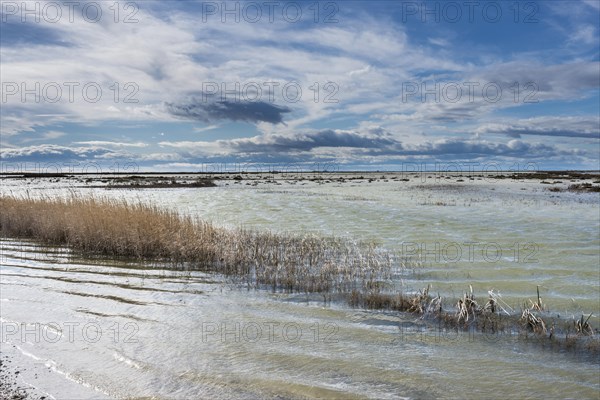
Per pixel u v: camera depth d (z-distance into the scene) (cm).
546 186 5772
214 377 680
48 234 1912
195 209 2983
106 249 1661
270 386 657
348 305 1046
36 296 1088
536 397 647
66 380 655
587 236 1881
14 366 696
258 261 1447
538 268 1346
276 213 2755
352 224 2270
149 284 1219
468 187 5731
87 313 966
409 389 661
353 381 681
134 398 609
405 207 3112
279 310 1010
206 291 1155
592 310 998
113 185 6500
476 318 962
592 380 696
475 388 667
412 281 1229
